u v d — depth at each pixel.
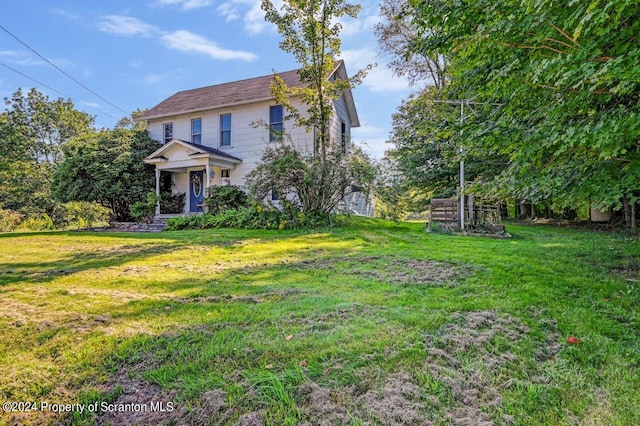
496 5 3.42
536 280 4.07
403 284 4.01
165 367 2.11
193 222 11.45
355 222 11.48
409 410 1.70
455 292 3.62
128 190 13.98
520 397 1.82
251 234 9.17
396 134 17.28
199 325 2.75
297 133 13.27
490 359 2.19
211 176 14.37
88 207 20.47
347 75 15.25
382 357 2.18
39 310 3.13
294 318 2.88
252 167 13.86
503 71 3.59
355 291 3.74
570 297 3.45
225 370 2.06
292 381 1.94
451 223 10.38
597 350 2.34
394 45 16.94
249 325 2.75
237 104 13.92
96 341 2.46
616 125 2.88
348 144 12.66
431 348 2.29
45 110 25.31
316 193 10.79
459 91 6.34
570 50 3.12
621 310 3.07
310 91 11.59
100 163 13.71
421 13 4.30
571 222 12.85
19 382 1.98
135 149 14.70
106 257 6.08
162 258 5.98
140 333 2.59
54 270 4.96
